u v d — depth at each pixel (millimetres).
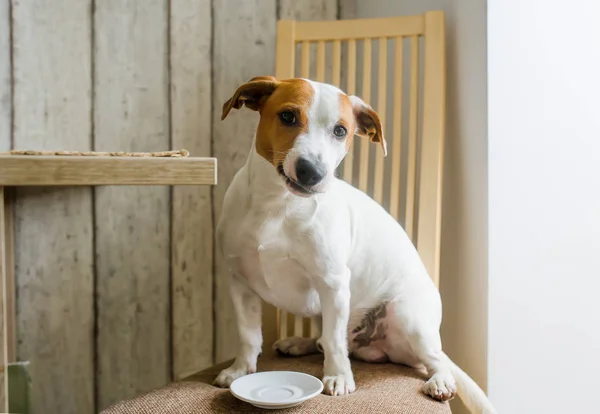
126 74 1563
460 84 1458
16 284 1520
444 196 1549
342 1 1740
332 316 1166
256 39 1659
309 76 1710
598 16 1368
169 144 1606
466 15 1420
